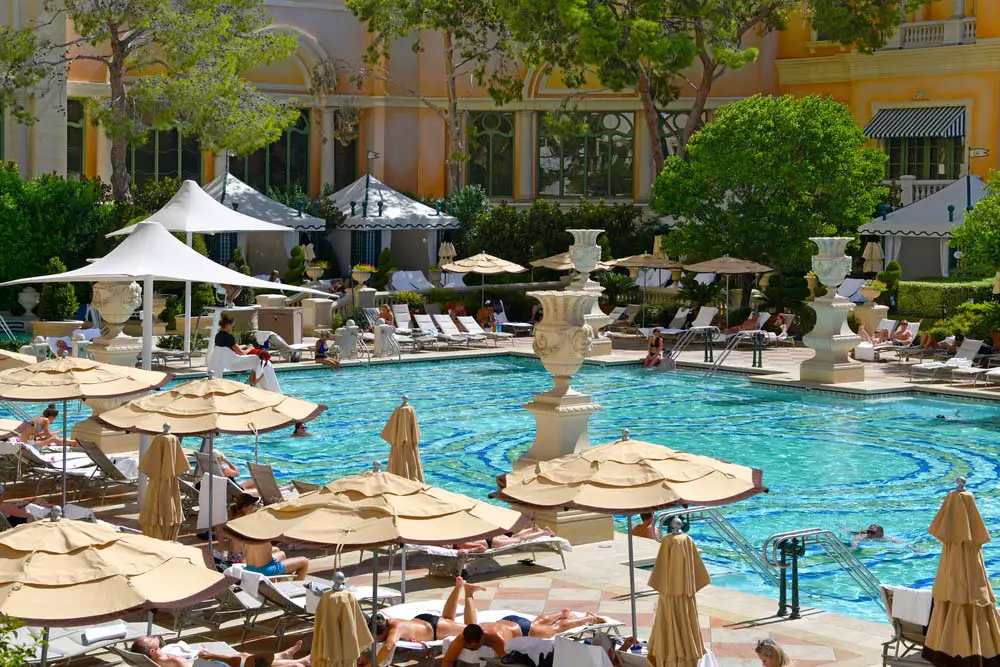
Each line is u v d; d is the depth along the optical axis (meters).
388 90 49.81
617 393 27.02
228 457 19.77
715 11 41.19
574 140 49.97
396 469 14.03
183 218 28.27
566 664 9.04
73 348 25.17
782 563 11.59
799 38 47.66
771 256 35.75
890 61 44.88
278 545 13.80
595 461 10.20
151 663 9.07
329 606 7.71
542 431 15.80
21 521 13.12
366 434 21.77
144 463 12.27
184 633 10.95
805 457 20.23
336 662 7.68
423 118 50.19
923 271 41.22
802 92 47.72
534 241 43.22
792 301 36.03
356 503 9.12
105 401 17.84
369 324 34.16
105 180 44.72
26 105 40.09
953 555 9.01
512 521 9.23
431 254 44.59
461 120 50.19
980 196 37.78
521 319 38.88
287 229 29.27
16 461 16.72
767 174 34.84
